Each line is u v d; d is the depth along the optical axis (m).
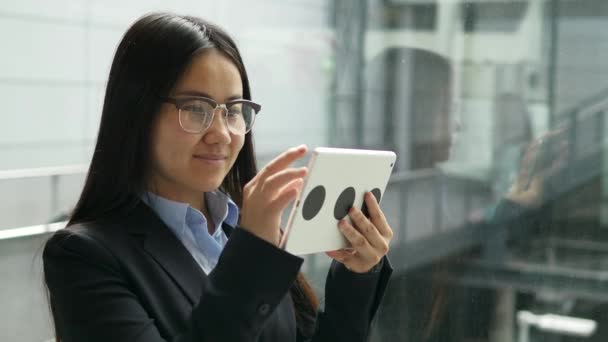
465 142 4.07
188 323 1.28
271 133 4.68
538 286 3.91
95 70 5.31
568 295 3.85
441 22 4.12
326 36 4.52
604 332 3.79
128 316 1.31
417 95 4.22
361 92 4.41
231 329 1.24
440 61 4.13
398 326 4.15
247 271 1.25
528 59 3.86
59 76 5.21
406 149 4.25
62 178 4.84
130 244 1.42
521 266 3.94
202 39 1.41
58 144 5.18
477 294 4.04
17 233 4.24
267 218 1.28
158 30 1.42
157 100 1.40
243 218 1.30
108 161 1.45
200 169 1.42
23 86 5.09
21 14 5.07
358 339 1.56
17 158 5.04
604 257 3.76
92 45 5.31
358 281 1.54
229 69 1.43
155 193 1.52
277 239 1.31
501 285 3.99
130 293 1.35
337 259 1.55
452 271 4.09
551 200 3.85
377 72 4.35
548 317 3.89
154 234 1.45
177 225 1.52
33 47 5.12
